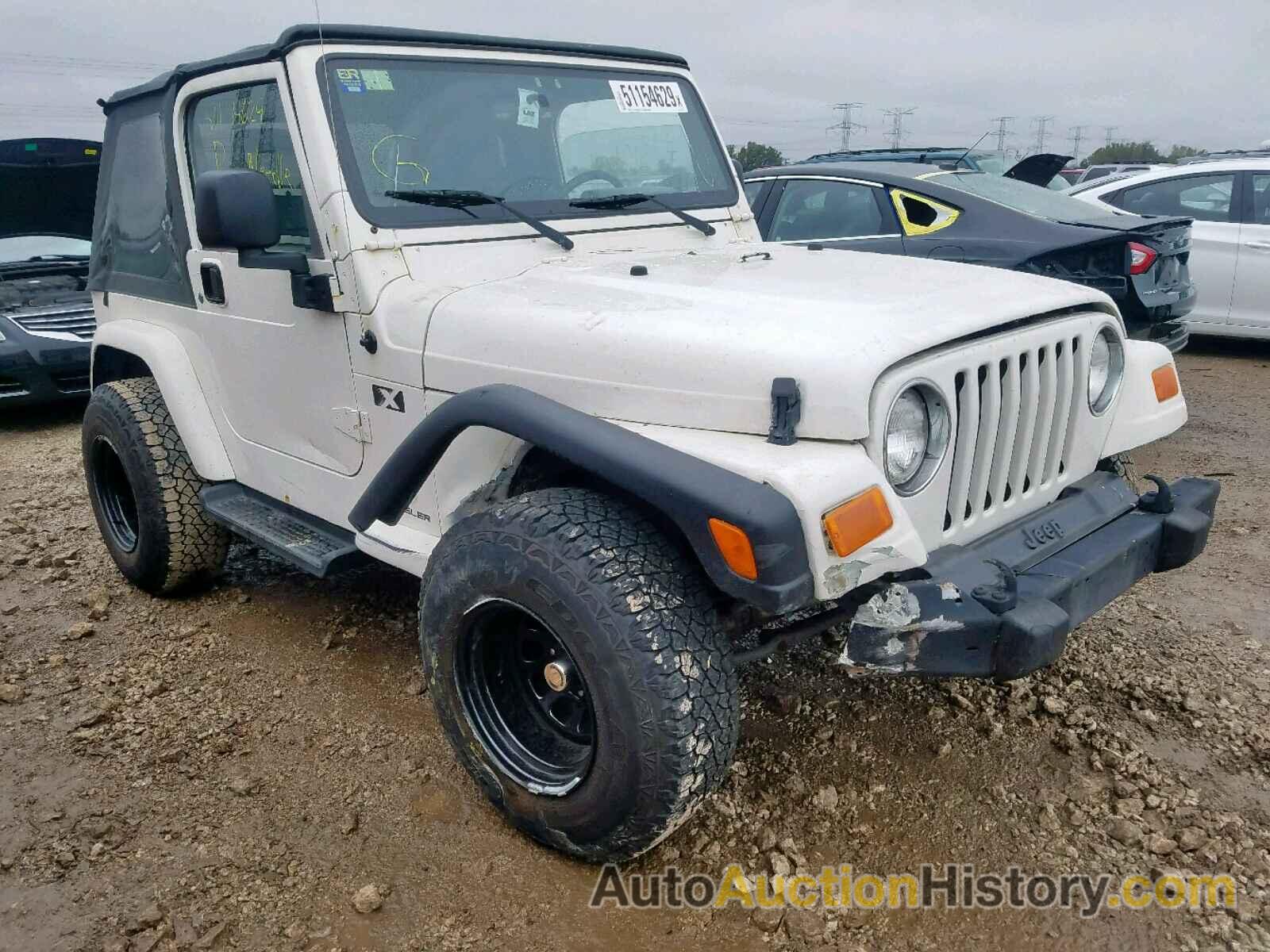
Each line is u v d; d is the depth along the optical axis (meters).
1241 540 4.45
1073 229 5.39
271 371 3.30
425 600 2.52
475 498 2.65
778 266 3.03
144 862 2.55
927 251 5.71
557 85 3.38
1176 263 5.82
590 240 3.22
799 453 2.10
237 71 3.12
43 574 4.46
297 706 3.27
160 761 2.98
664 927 2.30
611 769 2.19
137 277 4.00
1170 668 3.32
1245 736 2.93
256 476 3.59
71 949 2.27
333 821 2.69
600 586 2.14
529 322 2.51
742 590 1.99
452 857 2.54
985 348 2.37
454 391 2.65
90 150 7.49
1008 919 2.30
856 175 6.07
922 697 3.19
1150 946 2.21
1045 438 2.63
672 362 2.26
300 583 4.24
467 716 2.53
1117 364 2.89
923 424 2.28
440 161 3.05
